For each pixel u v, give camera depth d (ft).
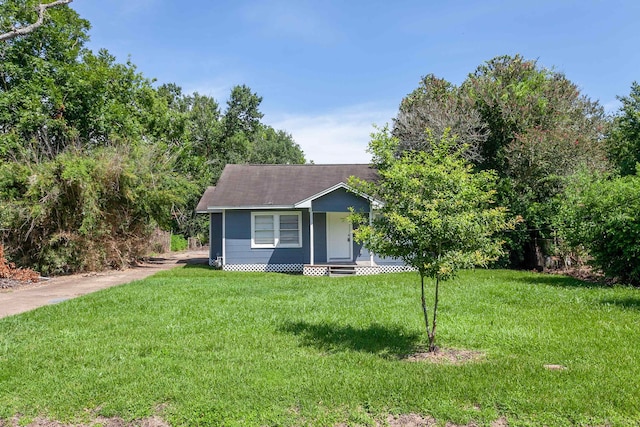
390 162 19.48
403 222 17.30
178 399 14.01
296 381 15.35
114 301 31.71
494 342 20.12
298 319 25.30
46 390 14.99
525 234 54.95
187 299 32.40
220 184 63.98
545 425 12.20
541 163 55.57
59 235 51.16
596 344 19.25
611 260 38.45
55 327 23.95
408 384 14.88
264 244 58.90
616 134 81.30
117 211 58.95
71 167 50.96
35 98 67.05
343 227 58.95
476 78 68.23
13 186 51.42
